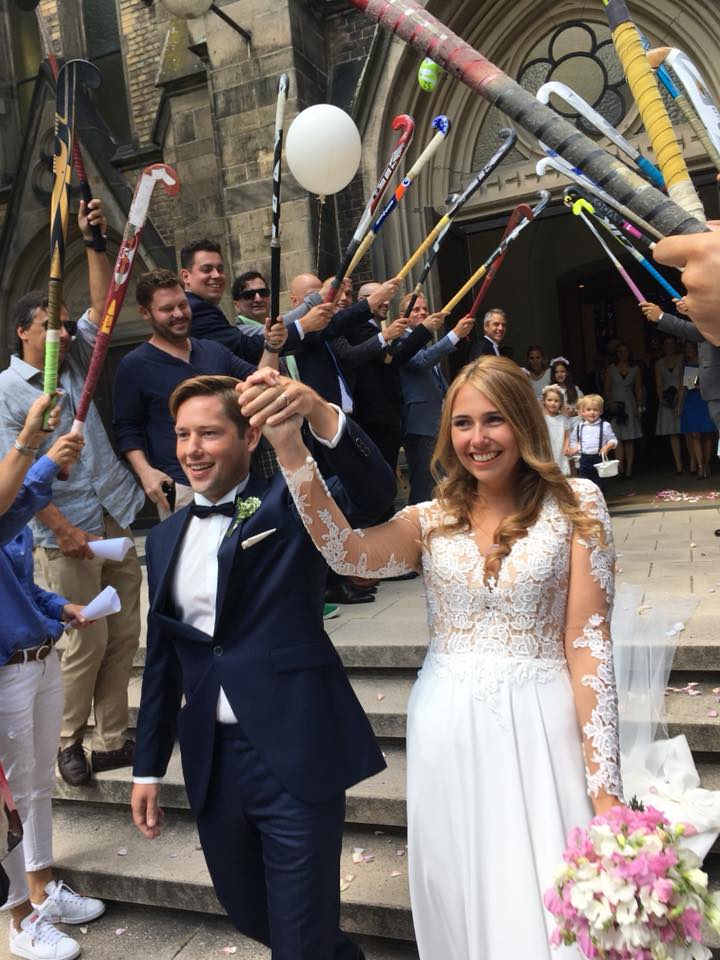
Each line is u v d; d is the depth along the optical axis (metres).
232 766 1.91
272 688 1.87
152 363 3.22
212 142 8.12
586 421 6.79
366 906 2.43
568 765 1.65
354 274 7.55
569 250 13.07
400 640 3.55
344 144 2.30
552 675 1.69
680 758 2.54
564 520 1.73
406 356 4.64
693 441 9.55
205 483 1.97
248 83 7.32
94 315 3.01
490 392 1.71
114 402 3.29
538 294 12.57
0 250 9.63
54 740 2.73
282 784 1.82
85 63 1.71
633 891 1.25
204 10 4.95
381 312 4.46
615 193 0.67
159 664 2.08
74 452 2.19
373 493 1.76
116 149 8.95
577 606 1.71
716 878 2.34
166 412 3.21
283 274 7.29
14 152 9.83
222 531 1.99
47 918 2.69
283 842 1.82
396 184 7.42
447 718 1.71
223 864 1.98
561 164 1.49
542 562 1.68
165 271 3.23
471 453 1.75
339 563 1.73
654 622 3.19
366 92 7.33
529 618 1.69
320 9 7.55
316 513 1.67
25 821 2.57
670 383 9.79
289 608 1.92
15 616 2.50
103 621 3.17
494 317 5.90
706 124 0.79
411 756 1.80
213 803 1.95
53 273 1.85
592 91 7.20
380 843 2.77
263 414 1.56
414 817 1.78
